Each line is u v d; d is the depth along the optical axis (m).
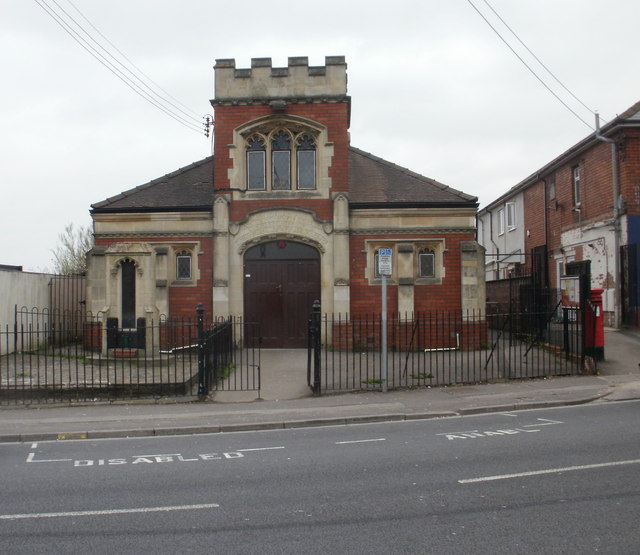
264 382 13.86
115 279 15.74
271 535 5.22
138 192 19.83
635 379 13.28
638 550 4.76
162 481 6.98
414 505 5.91
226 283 18.83
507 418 10.30
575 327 15.45
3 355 17.55
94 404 11.87
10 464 7.89
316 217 18.88
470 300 18.52
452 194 19.30
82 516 5.79
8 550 4.97
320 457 7.96
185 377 13.14
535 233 28.80
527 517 5.49
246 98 19.05
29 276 19.48
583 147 22.19
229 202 18.98
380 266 12.86
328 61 19.08
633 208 19.56
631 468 6.96
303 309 19.09
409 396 12.27
